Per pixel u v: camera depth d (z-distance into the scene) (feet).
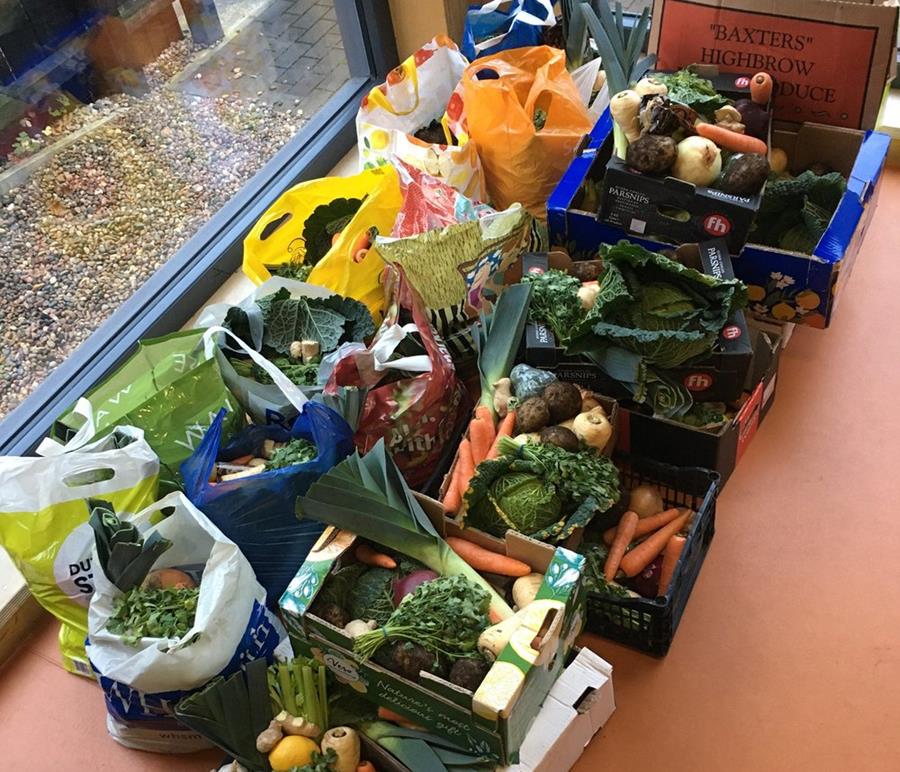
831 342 6.66
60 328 6.95
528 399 5.22
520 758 4.47
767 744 4.91
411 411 5.50
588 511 4.85
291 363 5.73
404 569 4.97
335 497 4.82
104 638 4.70
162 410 5.32
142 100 7.76
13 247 7.10
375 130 6.72
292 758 4.57
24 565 5.18
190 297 7.14
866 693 5.03
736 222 5.53
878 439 6.09
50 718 5.44
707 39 6.32
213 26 8.18
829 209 6.09
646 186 5.65
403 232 6.04
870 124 6.24
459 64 7.21
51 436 5.66
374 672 4.45
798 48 6.07
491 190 7.06
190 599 4.81
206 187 7.81
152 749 5.20
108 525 4.75
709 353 5.15
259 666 4.68
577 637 5.25
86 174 7.41
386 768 4.81
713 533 5.71
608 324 5.21
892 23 5.75
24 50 6.90
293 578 5.19
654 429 5.49
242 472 5.24
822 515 5.77
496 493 4.97
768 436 6.20
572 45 7.41
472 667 4.33
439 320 6.08
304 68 8.74
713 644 5.30
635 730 5.03
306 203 6.54
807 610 5.38
